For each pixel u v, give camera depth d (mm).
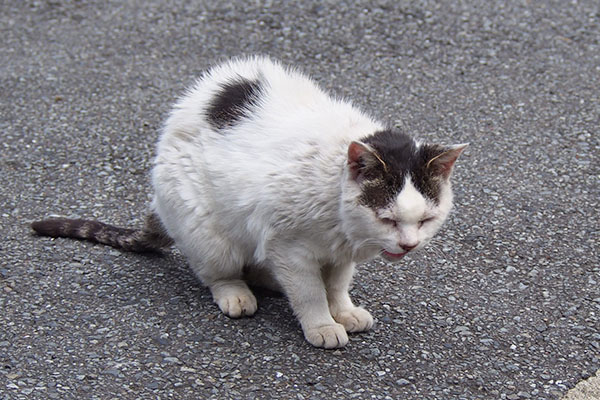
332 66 2051
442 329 1456
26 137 1842
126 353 1394
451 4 2238
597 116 1902
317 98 1486
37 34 2162
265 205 1393
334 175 1368
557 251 1595
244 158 1426
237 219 1434
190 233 1464
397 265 1569
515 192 1717
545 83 1999
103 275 1531
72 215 1659
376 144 1367
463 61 2066
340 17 2195
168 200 1476
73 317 1448
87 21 2209
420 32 2150
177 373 1367
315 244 1400
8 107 1925
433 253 1591
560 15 2201
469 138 1848
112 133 1862
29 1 2293
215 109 1479
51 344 1402
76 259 1559
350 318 1447
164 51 2105
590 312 1484
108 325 1438
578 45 2111
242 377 1367
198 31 2166
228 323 1452
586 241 1613
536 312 1485
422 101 1950
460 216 1664
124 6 2268
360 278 1547
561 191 1719
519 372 1390
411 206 1342
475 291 1522
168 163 1476
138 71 2043
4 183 1722
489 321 1470
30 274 1522
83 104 1942
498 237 1622
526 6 2234
